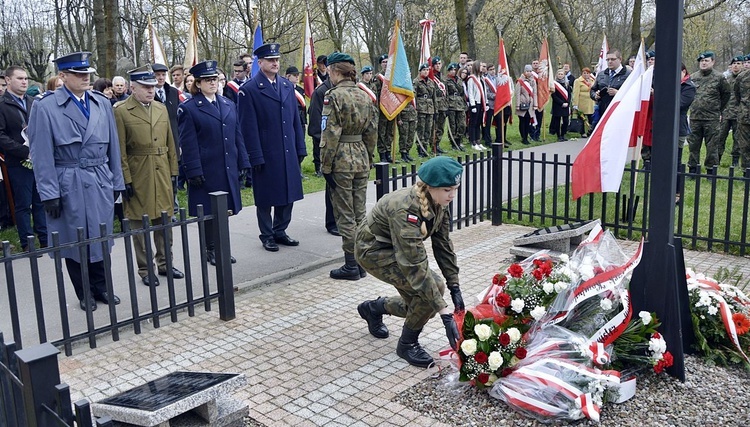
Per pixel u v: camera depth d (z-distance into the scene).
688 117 11.73
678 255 4.25
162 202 6.41
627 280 4.38
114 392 4.23
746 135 11.05
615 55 11.48
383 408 3.92
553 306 4.06
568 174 8.12
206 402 3.28
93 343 4.91
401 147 13.70
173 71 11.35
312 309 5.70
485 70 16.47
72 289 6.34
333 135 6.25
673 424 3.62
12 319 4.41
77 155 5.48
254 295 6.14
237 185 7.20
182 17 22.91
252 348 4.89
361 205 6.69
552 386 3.68
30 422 2.69
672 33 4.00
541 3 25.20
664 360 4.04
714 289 4.63
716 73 11.40
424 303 4.29
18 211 7.61
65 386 2.61
